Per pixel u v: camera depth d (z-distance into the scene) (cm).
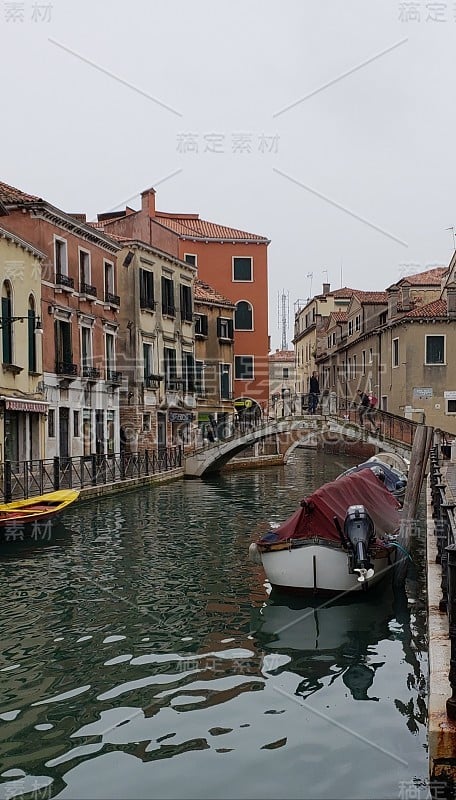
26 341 2131
